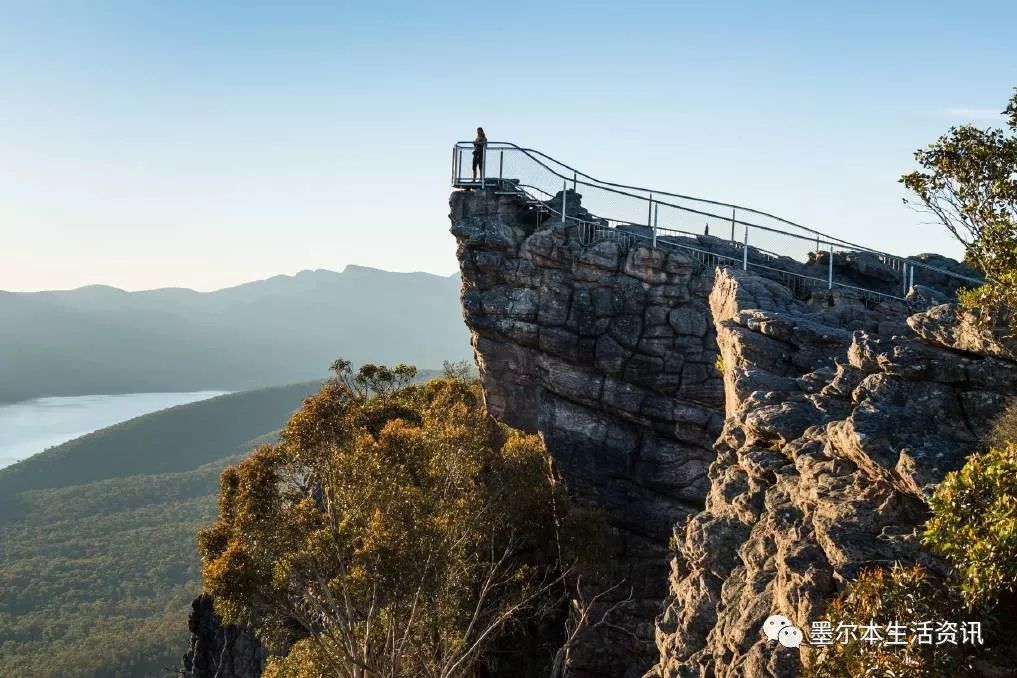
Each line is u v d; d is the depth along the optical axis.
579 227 31.98
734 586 16.48
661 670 18.47
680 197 31.91
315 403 28.31
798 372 21.27
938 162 15.10
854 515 13.15
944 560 11.83
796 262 31.17
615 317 31.30
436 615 28.25
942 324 14.98
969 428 13.59
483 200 33.19
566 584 35.31
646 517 32.38
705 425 30.89
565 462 32.91
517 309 31.92
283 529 26.94
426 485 28.31
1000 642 10.56
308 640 31.75
